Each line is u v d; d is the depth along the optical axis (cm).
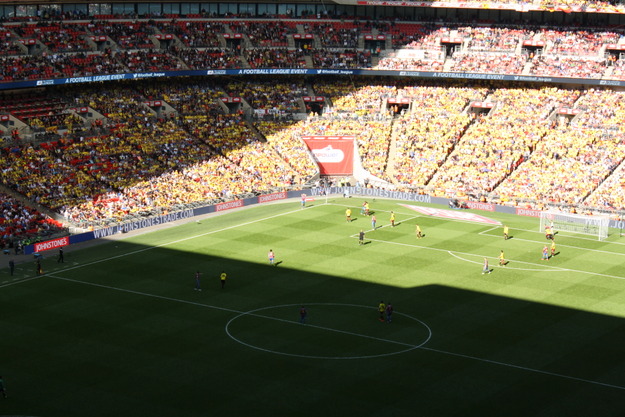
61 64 14275
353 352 7444
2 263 10244
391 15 17675
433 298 8931
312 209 13262
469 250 10906
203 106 15762
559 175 13825
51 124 13762
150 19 16175
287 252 10738
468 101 16100
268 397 6512
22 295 9031
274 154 15038
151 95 15475
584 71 15588
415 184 14412
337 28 17388
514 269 10050
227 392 6606
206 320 8262
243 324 8156
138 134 14388
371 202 13838
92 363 7194
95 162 13362
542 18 17175
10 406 6369
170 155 14188
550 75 15562
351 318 8325
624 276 9794
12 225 11238
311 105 16800
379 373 6988
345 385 6744
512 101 15825
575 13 16938
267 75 16962
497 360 7269
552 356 7369
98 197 12562
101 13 15862
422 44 17038
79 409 6312
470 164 14538
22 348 7525
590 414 6272
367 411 6278
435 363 7200
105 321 8231
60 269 9988
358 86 17000
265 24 17112
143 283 9456
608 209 12719
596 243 11356
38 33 14712
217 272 9862
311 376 6925
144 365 7150
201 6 16838
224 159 14525
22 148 13000
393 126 15900
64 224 11650
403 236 11612
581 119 15025
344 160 15425
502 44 16700
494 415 6234
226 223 12312
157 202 12838
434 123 15675
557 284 9450
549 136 14800
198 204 13112
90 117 14338
